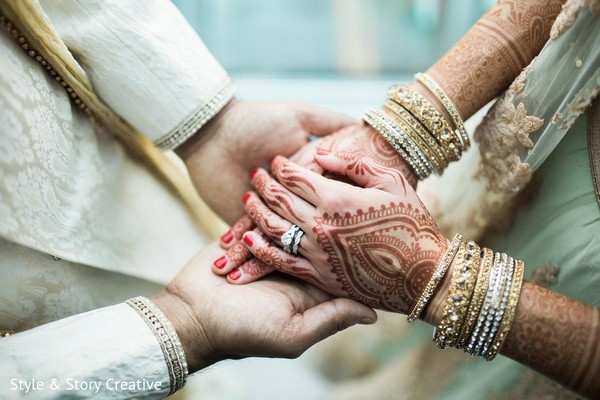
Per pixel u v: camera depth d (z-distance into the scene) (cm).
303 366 120
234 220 104
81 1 85
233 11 206
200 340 81
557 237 84
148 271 97
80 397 72
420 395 106
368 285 82
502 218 97
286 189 85
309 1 216
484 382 98
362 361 118
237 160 100
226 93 97
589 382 72
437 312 79
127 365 74
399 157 91
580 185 82
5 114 73
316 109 101
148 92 91
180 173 109
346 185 81
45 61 83
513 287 74
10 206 74
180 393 113
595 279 79
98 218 91
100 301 94
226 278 85
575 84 74
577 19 71
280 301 81
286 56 199
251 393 115
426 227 81
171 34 92
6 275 79
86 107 93
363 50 201
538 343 73
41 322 85
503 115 83
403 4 204
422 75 90
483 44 87
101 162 94
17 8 76
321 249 81
